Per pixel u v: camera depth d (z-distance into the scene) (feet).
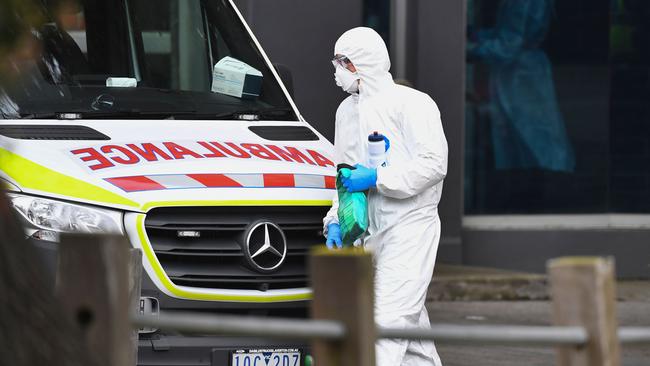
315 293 26.22
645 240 129.18
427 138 62.23
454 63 122.83
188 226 60.44
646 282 126.93
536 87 128.57
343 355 26.05
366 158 63.98
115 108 68.39
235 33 76.89
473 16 127.34
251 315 61.87
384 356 61.16
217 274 60.95
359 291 25.84
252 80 72.90
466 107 127.85
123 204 59.21
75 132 64.03
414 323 62.85
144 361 58.65
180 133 66.08
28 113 65.82
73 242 25.57
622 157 130.00
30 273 22.29
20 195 58.80
